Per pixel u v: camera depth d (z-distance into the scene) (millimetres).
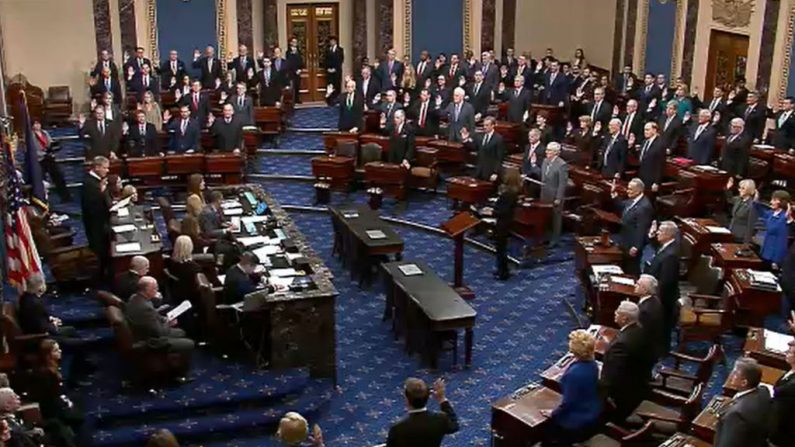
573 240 15070
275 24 22469
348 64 23562
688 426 7934
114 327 9766
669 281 10070
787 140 16531
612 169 15078
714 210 14781
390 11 22875
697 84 21094
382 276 13203
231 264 11484
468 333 11016
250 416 9812
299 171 18484
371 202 16688
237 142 17234
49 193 17016
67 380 10117
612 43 24062
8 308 10219
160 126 18375
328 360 10539
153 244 11930
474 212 15266
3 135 11352
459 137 17453
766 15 18734
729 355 10898
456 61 20938
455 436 9695
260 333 10469
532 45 24609
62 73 21266
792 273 11320
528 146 15281
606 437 7996
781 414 7672
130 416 9586
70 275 12047
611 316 10812
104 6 21109
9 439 7520
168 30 21734
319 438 6824
